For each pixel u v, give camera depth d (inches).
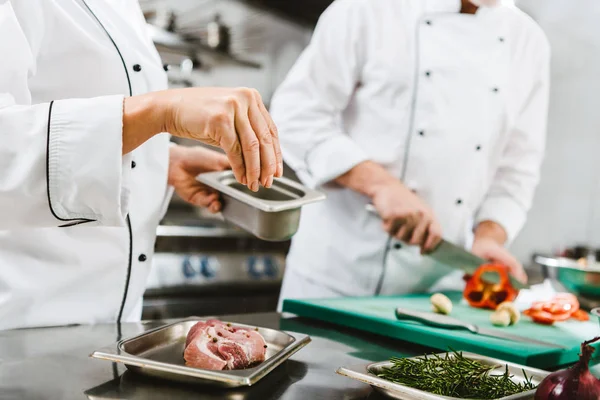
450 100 66.5
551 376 26.1
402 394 26.9
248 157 31.9
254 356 31.0
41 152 31.2
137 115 32.3
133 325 42.7
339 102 69.1
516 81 71.4
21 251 41.2
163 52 104.6
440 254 63.9
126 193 34.0
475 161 68.2
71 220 33.2
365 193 63.2
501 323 49.0
